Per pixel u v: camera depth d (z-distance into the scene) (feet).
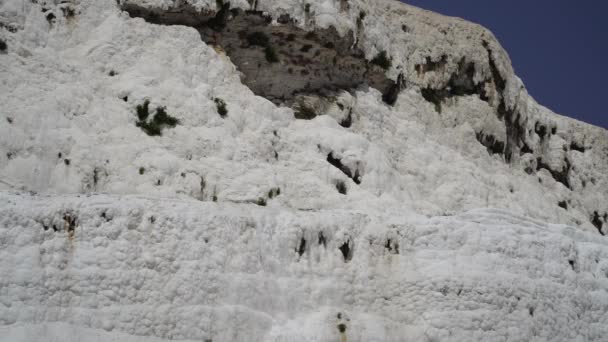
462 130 106.22
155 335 63.05
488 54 111.04
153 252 65.00
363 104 96.12
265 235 69.72
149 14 85.35
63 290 62.08
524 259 75.25
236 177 78.79
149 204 66.44
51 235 63.21
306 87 94.02
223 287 65.92
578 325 76.59
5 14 77.87
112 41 82.28
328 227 72.18
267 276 68.49
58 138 73.67
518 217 81.35
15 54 76.79
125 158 75.77
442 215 84.38
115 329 62.18
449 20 109.29
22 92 74.79
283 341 66.33
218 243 67.00
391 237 73.36
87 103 77.61
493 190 102.83
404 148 97.60
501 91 112.37
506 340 71.36
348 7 94.53
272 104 87.86
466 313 70.79
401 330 70.49
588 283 79.05
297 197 82.38
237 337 65.05
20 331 59.47
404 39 103.86
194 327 63.93
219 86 85.05
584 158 131.13
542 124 123.44
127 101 79.77
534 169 119.75
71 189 72.33
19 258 61.52
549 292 75.31
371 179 89.04
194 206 67.92
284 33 90.58
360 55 95.86
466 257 73.31
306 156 86.28
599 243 85.25
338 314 69.41
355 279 71.51
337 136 89.61
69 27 81.97
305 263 70.69
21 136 72.28
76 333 61.05
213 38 88.48
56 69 78.13
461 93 108.99
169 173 76.28
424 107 103.81
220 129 81.35
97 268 63.21
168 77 82.38
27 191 69.87
